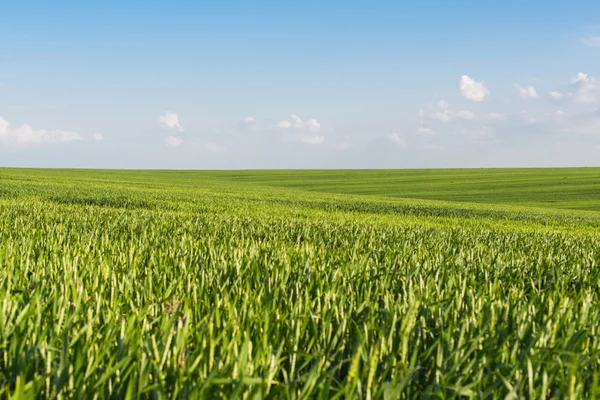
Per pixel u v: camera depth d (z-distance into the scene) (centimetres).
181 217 1830
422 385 354
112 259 724
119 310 452
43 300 485
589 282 698
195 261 741
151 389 288
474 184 9212
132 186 5925
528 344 390
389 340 379
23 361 317
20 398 255
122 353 331
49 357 331
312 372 307
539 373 354
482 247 1185
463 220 3002
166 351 337
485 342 391
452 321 416
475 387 329
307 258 712
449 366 364
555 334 403
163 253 788
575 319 450
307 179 10656
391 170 12975
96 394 292
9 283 502
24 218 1498
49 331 376
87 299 481
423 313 445
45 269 627
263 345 352
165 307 495
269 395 297
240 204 3391
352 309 475
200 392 279
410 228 1812
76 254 747
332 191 8269
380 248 1052
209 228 1429
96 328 394
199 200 3628
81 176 8950
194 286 516
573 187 8512
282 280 572
